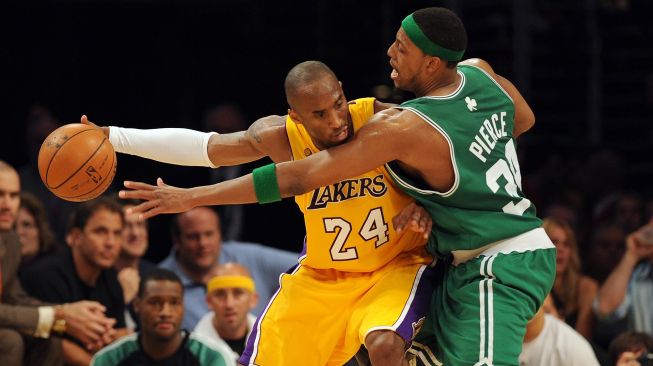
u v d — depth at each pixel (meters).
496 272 11.84
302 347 12.58
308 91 11.30
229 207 24.69
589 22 32.41
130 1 28.36
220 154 12.59
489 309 11.70
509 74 31.52
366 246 12.30
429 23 11.89
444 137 11.64
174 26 28.77
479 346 11.55
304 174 11.54
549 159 28.31
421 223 11.82
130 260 19.81
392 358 11.69
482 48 31.94
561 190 26.16
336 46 29.77
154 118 28.56
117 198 19.56
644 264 19.95
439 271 12.58
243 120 27.61
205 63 28.91
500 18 32.00
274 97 29.12
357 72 29.77
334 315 12.48
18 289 17.28
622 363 16.98
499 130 12.14
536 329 16.58
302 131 12.22
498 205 11.99
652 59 32.53
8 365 15.93
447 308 12.07
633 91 32.41
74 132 12.02
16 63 27.77
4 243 17.03
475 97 12.06
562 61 32.00
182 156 12.64
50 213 22.55
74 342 17.55
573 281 19.69
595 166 27.31
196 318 19.42
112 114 28.30
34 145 23.53
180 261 20.02
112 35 28.36
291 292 12.65
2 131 27.55
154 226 25.19
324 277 12.65
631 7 32.84
